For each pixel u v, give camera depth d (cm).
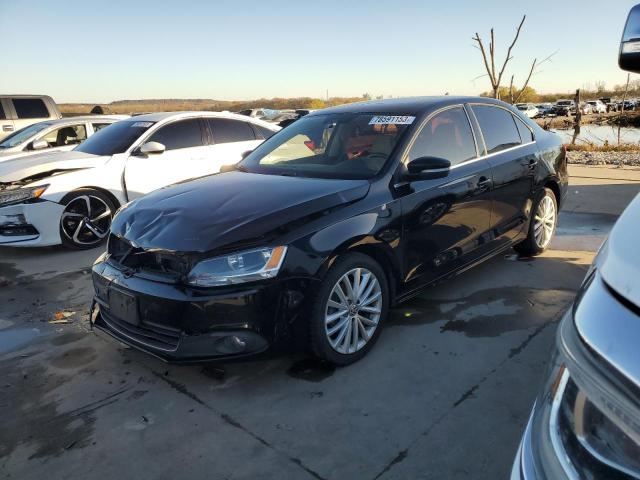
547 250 532
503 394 285
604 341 109
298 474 233
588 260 498
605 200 754
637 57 180
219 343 278
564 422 121
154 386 312
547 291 424
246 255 278
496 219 430
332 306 307
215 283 275
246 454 248
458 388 293
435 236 368
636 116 2412
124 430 271
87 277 525
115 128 724
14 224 580
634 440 100
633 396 100
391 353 334
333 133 406
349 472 233
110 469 243
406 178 348
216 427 270
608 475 105
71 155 650
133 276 303
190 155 707
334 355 312
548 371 139
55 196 589
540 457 128
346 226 307
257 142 777
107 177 630
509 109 472
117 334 316
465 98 429
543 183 484
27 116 1286
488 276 461
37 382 322
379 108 415
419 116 382
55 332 394
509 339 346
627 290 110
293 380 309
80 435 269
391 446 248
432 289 437
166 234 296
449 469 231
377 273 331
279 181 357
